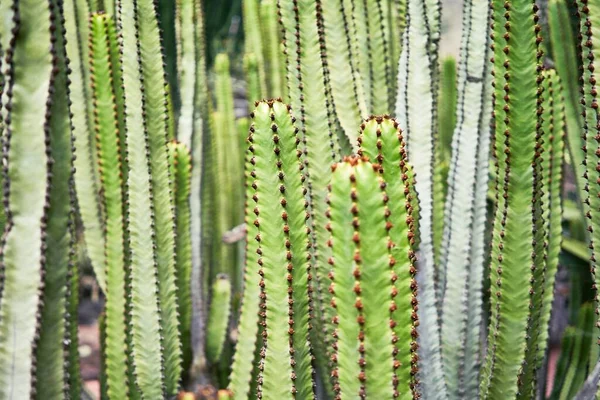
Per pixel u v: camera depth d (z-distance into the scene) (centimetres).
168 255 159
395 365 94
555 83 149
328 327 137
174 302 160
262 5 231
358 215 90
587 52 129
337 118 151
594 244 134
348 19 172
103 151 155
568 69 167
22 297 100
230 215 264
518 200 137
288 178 111
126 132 155
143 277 155
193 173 198
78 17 178
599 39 123
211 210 237
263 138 110
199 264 194
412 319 95
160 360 157
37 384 101
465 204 154
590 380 137
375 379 94
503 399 146
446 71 227
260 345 151
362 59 173
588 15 123
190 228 180
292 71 144
